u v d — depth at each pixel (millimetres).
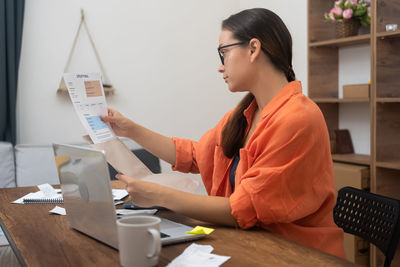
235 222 1001
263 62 1107
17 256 831
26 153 2699
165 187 1013
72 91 1132
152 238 714
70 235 955
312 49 2887
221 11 3760
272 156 987
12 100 2793
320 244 1045
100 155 807
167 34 3506
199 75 3674
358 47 2861
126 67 3340
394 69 2504
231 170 1254
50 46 3023
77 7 3113
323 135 1021
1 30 2721
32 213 1179
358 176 2490
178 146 1454
